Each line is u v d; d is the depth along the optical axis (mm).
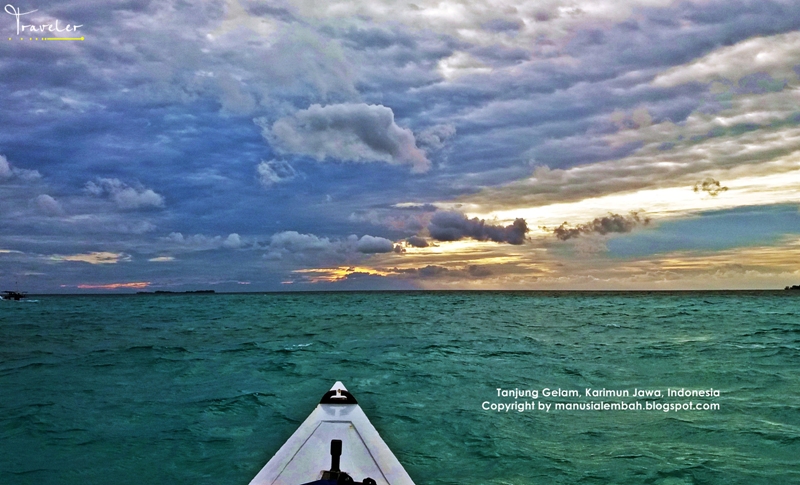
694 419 11000
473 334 28844
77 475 8336
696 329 31422
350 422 7910
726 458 8781
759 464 8500
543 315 47312
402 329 32469
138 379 15570
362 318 43969
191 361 18891
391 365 17953
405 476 6406
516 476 8195
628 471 8297
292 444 7176
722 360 18938
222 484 8000
